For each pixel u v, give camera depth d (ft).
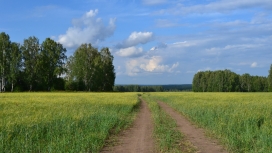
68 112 52.90
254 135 33.35
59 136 32.96
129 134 38.04
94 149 27.76
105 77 288.30
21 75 226.99
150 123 49.80
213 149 29.30
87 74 259.60
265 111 56.49
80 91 248.73
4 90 217.97
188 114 61.57
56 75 237.86
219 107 67.26
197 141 33.47
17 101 88.94
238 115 47.29
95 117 48.32
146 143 31.96
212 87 402.52
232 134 33.47
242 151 27.94
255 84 414.62
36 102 84.74
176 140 33.71
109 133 38.42
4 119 41.29
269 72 358.23
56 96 132.67
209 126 42.70
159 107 89.97
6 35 217.36
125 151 28.25
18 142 27.94
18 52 220.43
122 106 75.87
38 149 27.17
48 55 235.40
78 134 32.78
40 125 36.58
